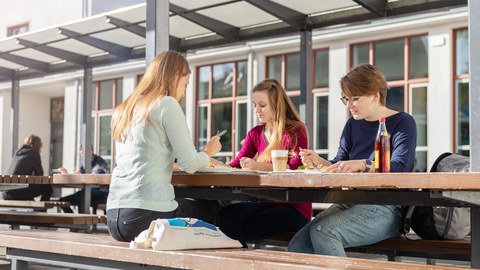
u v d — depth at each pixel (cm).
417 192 297
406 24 1214
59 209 911
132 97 311
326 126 1359
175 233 270
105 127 1820
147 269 270
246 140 459
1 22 1600
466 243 326
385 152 306
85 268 298
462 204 285
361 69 353
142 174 299
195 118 1598
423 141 1241
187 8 762
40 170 879
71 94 1883
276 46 1420
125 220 297
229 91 1541
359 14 721
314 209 512
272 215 391
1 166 2036
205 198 383
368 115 355
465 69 1187
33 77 1216
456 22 1180
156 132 301
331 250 319
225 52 1501
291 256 254
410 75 1259
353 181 269
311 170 303
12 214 536
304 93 767
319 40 1345
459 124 1190
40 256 319
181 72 316
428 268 230
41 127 2227
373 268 223
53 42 965
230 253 258
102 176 403
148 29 591
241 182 307
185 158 303
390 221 330
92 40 932
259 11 763
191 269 252
